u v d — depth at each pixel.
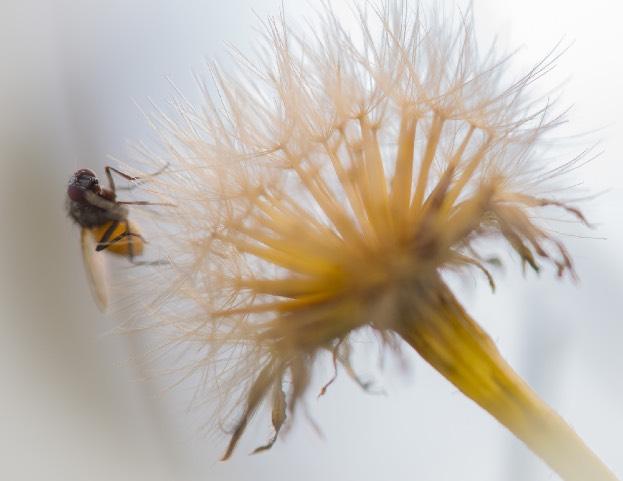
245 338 0.15
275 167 0.15
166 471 0.17
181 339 0.15
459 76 0.15
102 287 0.17
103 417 0.17
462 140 0.15
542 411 0.14
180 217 0.15
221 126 0.15
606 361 0.17
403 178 0.15
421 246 0.15
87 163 0.18
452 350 0.14
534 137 0.15
